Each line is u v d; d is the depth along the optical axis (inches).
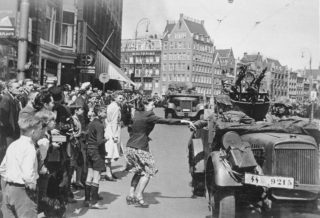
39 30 810.2
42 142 207.9
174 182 366.6
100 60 1154.0
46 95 211.0
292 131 267.0
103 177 377.4
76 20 995.3
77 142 290.2
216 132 267.9
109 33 1540.4
